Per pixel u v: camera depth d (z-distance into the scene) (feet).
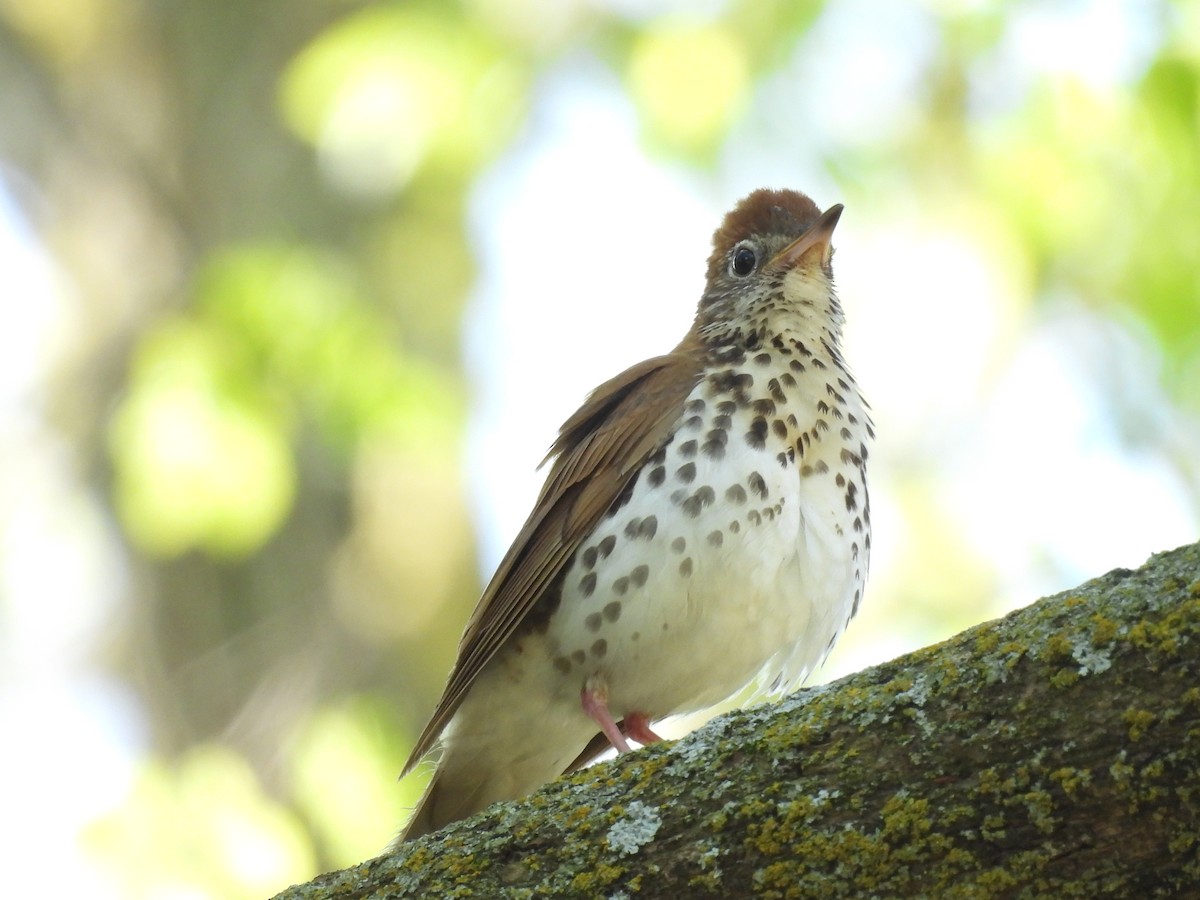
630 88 43.55
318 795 36.78
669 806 17.44
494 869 17.87
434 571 42.68
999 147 44.11
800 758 17.01
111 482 45.06
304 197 47.03
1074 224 43.73
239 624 41.78
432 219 47.47
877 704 16.80
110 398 45.93
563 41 45.16
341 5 49.32
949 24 44.09
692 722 41.29
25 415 46.21
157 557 42.80
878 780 16.48
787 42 43.65
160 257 47.24
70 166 48.32
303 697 40.37
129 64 49.37
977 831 15.93
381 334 43.47
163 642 42.06
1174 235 43.52
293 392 42.06
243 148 47.67
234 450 39.50
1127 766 15.37
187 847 34.73
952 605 43.75
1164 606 15.72
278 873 34.81
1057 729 15.75
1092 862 15.52
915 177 45.55
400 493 43.11
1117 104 42.63
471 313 46.98
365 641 41.39
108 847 34.60
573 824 17.78
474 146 44.45
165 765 37.60
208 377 39.99
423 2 44.52
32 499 45.34
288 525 42.42
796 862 16.61
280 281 42.14
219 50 49.01
